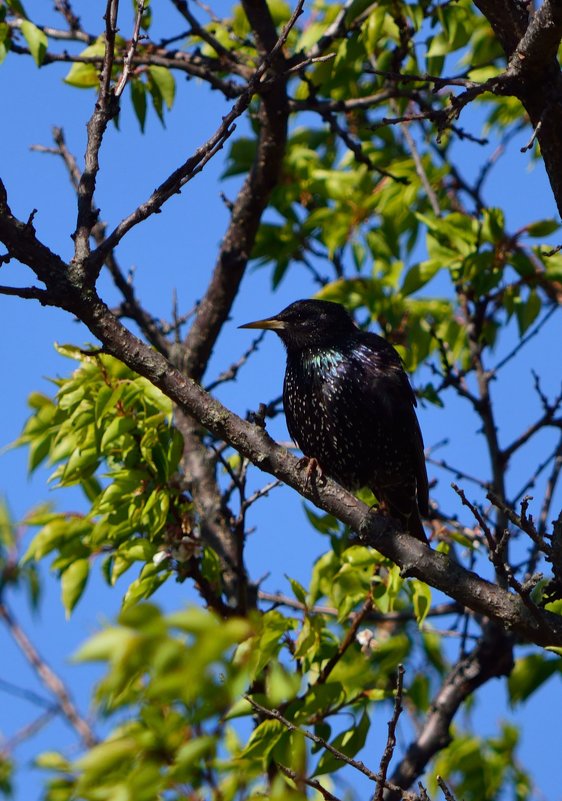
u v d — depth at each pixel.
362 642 10.06
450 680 12.18
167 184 7.93
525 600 7.67
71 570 10.16
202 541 9.81
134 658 5.11
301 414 11.73
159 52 12.95
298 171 13.82
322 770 9.05
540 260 12.61
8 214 7.64
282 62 12.40
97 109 8.31
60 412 10.20
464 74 13.31
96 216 7.98
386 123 8.42
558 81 8.42
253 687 9.52
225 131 7.98
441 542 10.77
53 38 13.46
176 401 8.09
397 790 7.47
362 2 12.27
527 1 8.69
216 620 5.16
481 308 13.32
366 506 8.45
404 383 11.48
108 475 9.76
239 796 7.06
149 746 6.17
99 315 7.83
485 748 11.48
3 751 9.55
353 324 12.04
